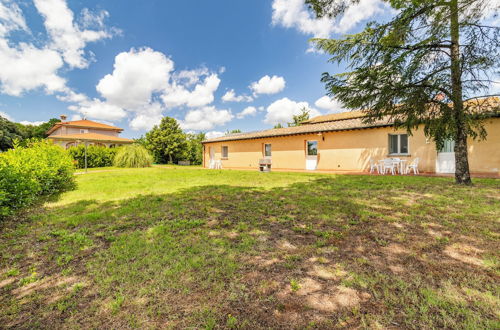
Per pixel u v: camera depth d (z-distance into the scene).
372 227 3.37
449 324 1.46
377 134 12.19
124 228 3.56
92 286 2.01
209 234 3.22
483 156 9.38
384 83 6.29
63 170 8.05
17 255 2.67
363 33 6.45
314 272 2.17
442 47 6.20
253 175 11.55
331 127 13.75
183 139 31.12
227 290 1.90
